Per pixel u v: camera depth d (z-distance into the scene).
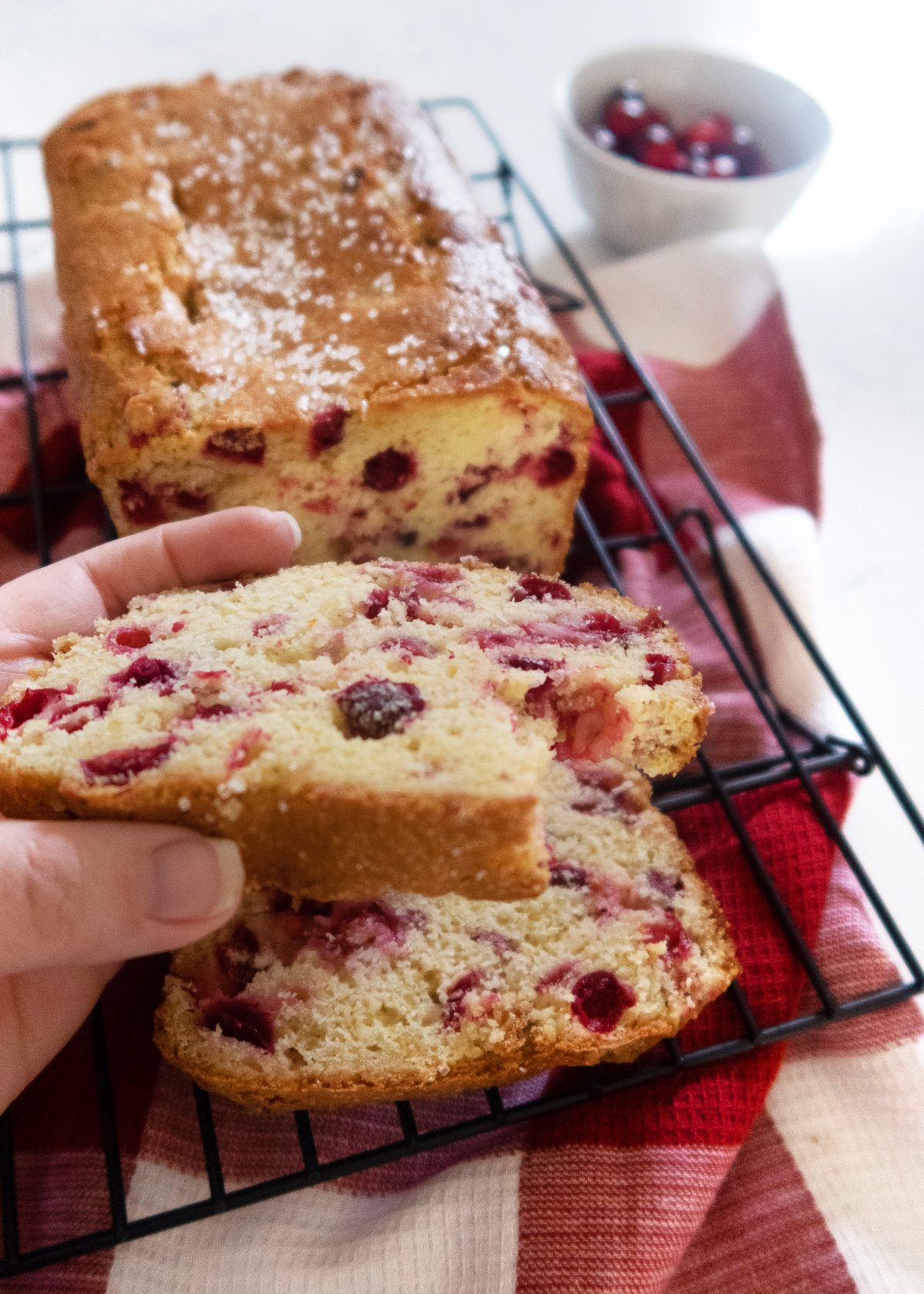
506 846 0.34
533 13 0.72
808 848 0.40
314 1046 0.36
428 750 0.35
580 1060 0.36
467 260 0.44
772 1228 0.36
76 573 0.40
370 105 0.47
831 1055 0.38
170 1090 0.38
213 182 0.45
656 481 0.49
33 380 0.48
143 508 0.42
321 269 0.43
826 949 0.39
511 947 0.37
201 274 0.43
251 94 0.47
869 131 0.66
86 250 0.44
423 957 0.37
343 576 0.40
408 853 0.35
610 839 0.39
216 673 0.36
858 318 0.56
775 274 0.53
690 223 0.54
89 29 0.68
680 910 0.38
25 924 0.33
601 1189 0.36
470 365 0.41
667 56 0.57
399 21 0.71
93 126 0.46
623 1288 0.35
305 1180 0.35
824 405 0.54
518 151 0.62
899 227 0.60
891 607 0.48
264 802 0.34
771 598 0.45
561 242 0.51
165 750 0.35
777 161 0.56
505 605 0.39
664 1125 0.37
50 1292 0.35
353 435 0.41
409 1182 0.37
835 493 0.51
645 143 0.54
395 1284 0.35
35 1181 0.37
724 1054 0.37
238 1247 0.35
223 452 0.41
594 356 0.50
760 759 0.42
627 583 0.46
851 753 0.42
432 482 0.43
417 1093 0.36
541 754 0.36
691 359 0.52
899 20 0.74
